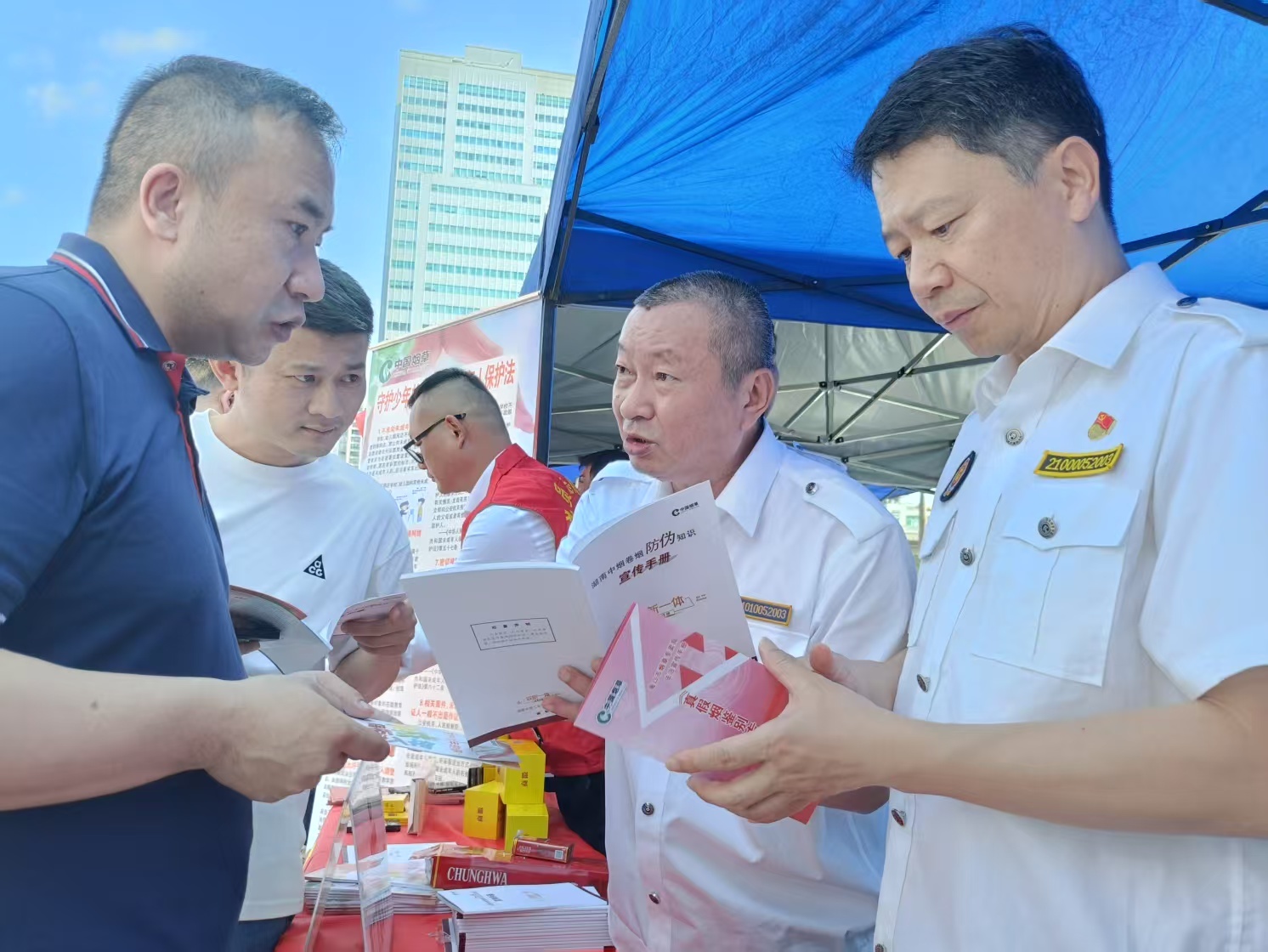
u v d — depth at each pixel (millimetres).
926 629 1098
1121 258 1030
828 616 1527
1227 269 4012
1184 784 751
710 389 1566
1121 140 3123
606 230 3949
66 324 826
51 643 840
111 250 961
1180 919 823
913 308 4496
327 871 1488
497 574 1017
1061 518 917
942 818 979
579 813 2219
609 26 2330
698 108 2924
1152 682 863
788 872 1448
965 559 1025
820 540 1561
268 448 1778
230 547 1736
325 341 1626
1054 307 989
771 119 3000
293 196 988
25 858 808
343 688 971
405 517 4004
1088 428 945
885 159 1011
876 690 1176
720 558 1145
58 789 749
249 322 1006
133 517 866
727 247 4066
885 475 8805
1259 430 800
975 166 951
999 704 916
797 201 3586
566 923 1465
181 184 943
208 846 930
